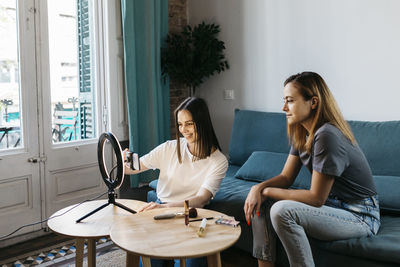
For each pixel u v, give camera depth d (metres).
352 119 2.93
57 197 2.98
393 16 2.64
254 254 1.93
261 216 1.88
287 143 3.00
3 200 2.67
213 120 3.91
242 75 3.61
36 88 2.81
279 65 3.32
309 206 1.70
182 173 2.02
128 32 3.25
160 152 2.09
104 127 3.32
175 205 1.84
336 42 2.95
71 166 3.05
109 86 3.30
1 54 2.65
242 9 3.54
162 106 3.60
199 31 3.65
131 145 3.34
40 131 2.84
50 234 2.89
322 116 1.75
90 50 3.22
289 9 3.21
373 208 1.81
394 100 2.69
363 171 1.77
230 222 1.56
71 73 3.09
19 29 2.70
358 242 1.72
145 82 3.46
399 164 2.34
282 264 2.04
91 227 1.63
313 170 1.72
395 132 2.43
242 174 2.86
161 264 2.03
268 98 3.43
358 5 2.81
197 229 1.51
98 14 3.23
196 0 3.91
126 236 1.44
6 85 2.69
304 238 1.66
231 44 3.66
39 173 2.85
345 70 2.93
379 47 2.73
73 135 3.12
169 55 3.60
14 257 2.49
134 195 3.50
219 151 2.02
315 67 3.10
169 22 3.84
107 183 1.86
